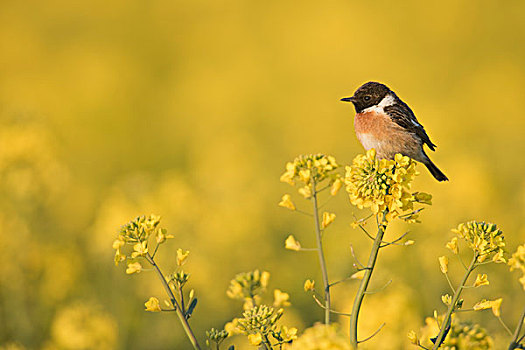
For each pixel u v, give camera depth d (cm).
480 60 3750
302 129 2875
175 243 1256
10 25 3716
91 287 1159
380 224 530
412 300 905
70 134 2530
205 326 1117
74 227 1411
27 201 1170
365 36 3897
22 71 3459
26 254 1104
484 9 3972
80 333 962
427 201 542
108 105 2933
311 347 414
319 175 576
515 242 1160
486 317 905
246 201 1548
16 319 1019
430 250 1062
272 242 1461
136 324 1080
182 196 1380
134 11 3941
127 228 541
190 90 3341
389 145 875
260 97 3375
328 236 1424
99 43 3697
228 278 1223
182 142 2672
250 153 2080
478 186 1327
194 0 4053
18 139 1195
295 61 3750
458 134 2586
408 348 849
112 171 2223
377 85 885
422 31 3959
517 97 3256
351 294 972
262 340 540
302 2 4112
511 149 1981
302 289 1220
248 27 3994
